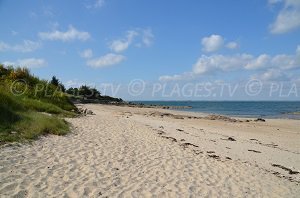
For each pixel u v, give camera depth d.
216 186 8.05
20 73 21.91
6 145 8.63
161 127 20.38
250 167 10.72
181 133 18.11
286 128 27.66
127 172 8.27
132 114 34.44
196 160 10.65
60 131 11.84
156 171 8.73
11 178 6.47
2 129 9.93
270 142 18.33
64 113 18.97
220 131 21.97
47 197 5.92
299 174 10.82
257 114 55.12
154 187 7.38
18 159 7.75
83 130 13.67
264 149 15.26
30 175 6.84
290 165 12.17
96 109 39.88
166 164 9.61
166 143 13.30
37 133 10.67
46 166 7.64
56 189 6.36
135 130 16.17
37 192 6.05
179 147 12.73
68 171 7.56
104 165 8.57
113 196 6.52
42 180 6.70
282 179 9.74
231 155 12.71
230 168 10.10
